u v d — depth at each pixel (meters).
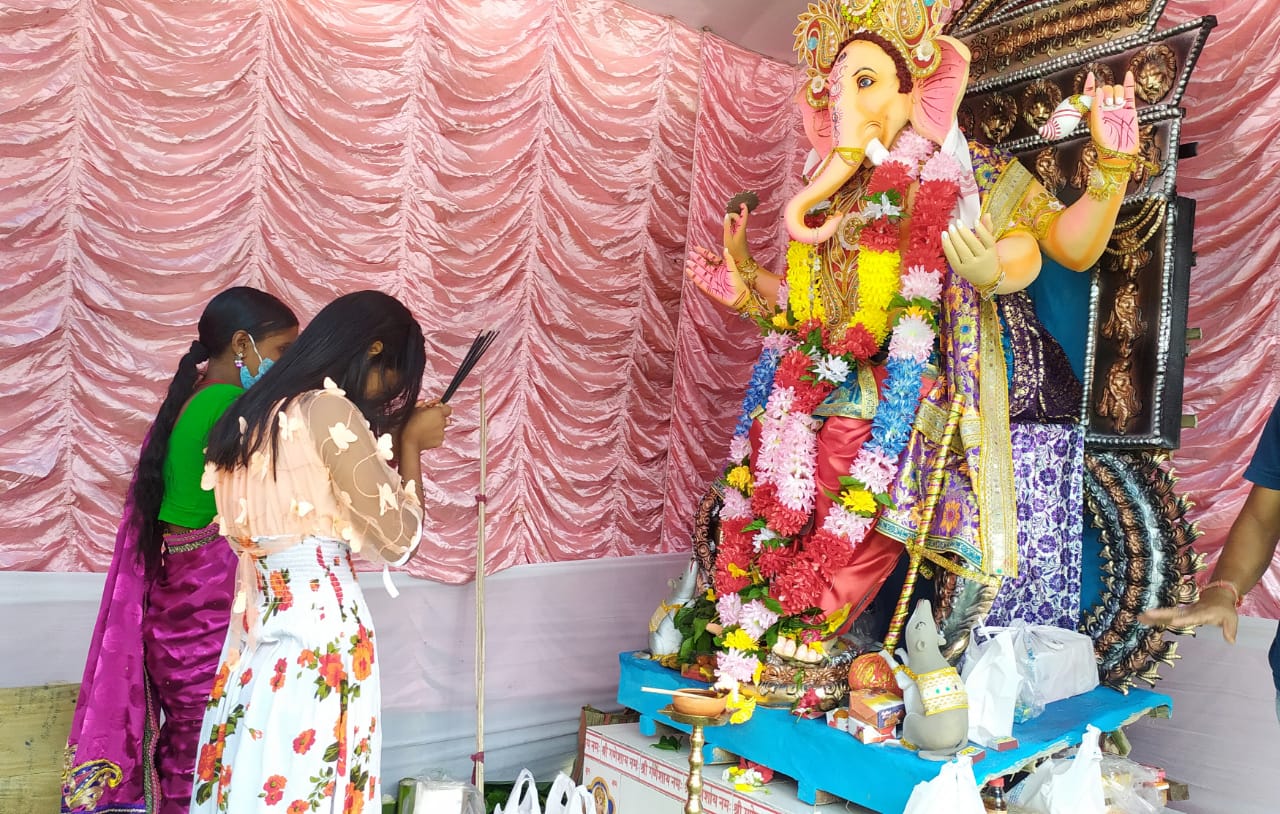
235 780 1.69
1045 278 2.75
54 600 2.39
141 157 2.50
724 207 3.62
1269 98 2.61
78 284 2.43
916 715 2.00
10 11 2.33
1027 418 2.56
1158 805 2.20
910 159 2.41
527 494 3.18
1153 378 2.45
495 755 3.12
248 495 1.74
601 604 3.37
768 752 2.25
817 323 2.57
